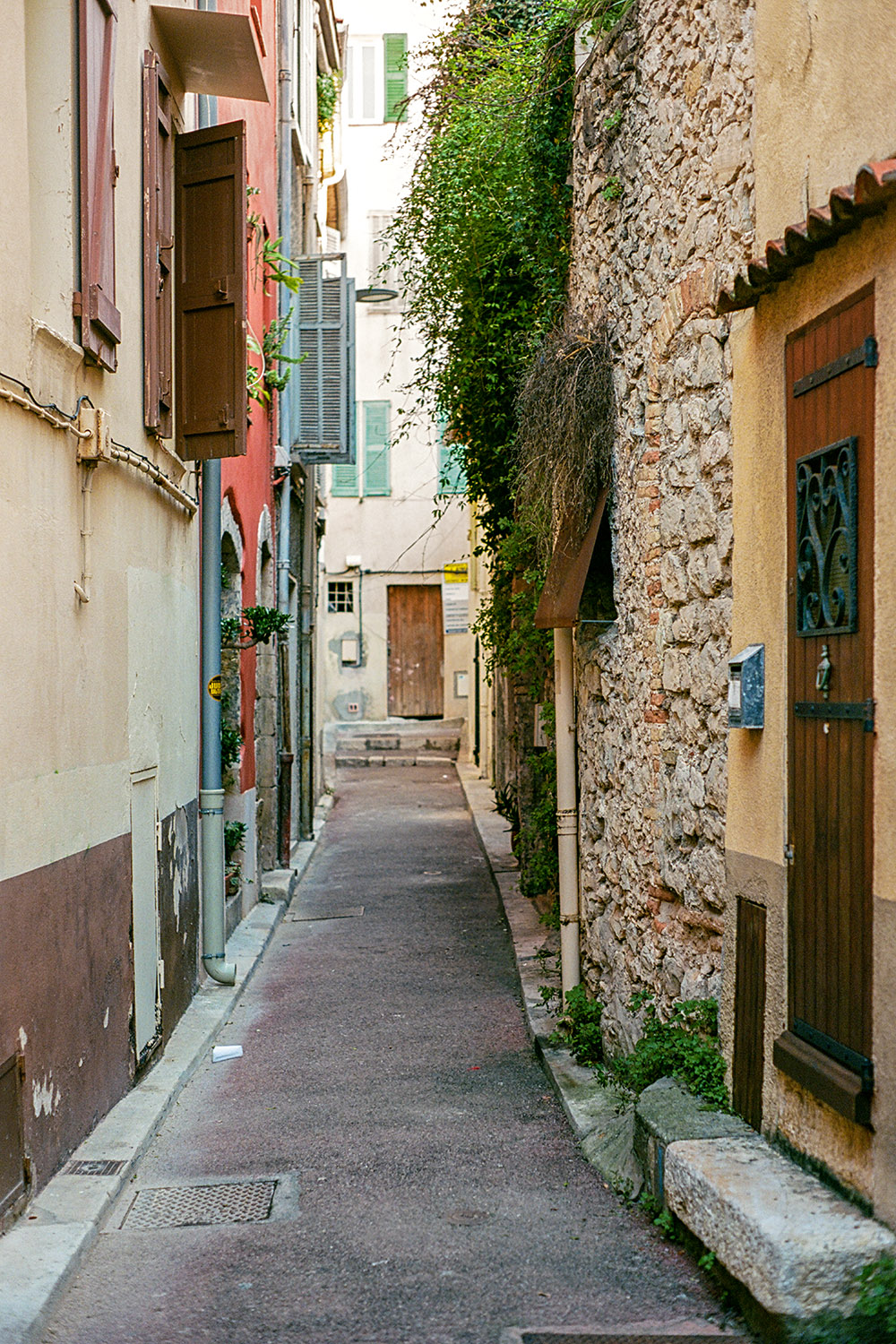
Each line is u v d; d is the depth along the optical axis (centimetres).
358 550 2820
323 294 1519
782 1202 387
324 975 995
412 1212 502
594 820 732
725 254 520
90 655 581
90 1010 580
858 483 387
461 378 978
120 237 648
